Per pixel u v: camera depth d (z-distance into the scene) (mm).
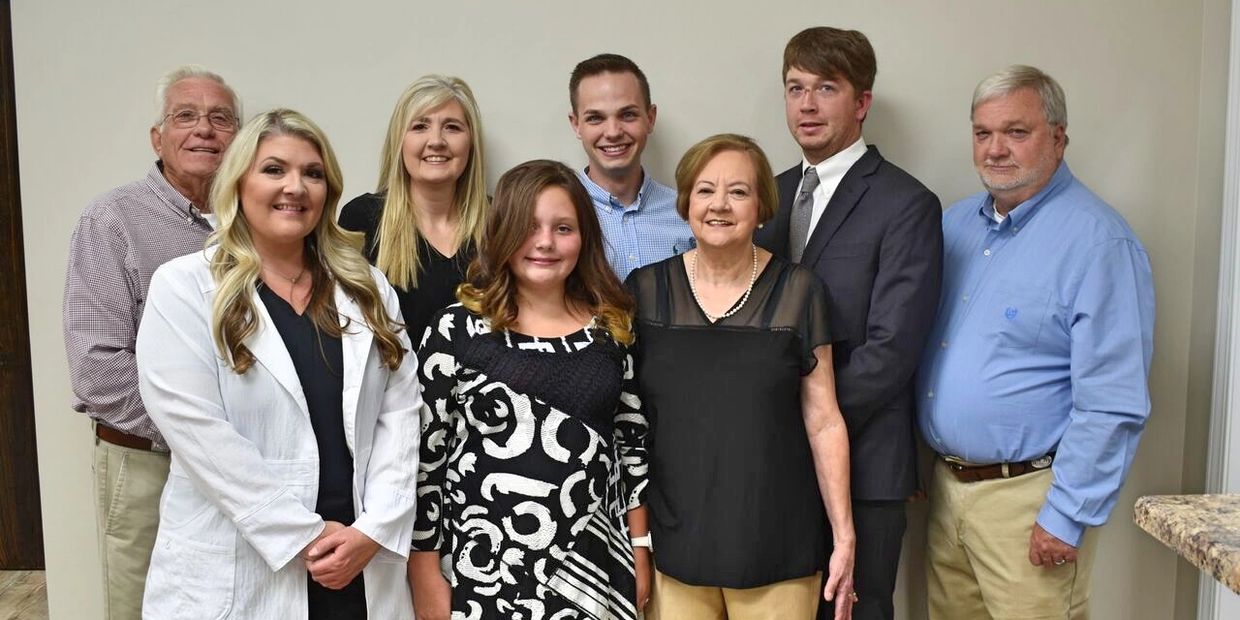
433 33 2402
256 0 2385
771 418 1746
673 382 1777
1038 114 1941
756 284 1825
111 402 1985
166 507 1590
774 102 2410
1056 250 1948
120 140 2412
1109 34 2365
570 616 1667
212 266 1571
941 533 2174
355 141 2430
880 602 2014
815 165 2137
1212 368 2297
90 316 2000
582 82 2156
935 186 2422
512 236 1707
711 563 1731
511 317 1739
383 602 1650
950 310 2092
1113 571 2535
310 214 1614
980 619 2162
